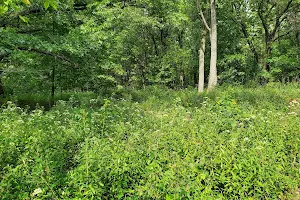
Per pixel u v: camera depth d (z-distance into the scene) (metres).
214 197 4.02
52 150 5.12
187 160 4.59
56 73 13.32
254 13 24.91
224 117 8.02
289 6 24.06
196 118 7.73
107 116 7.61
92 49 11.78
